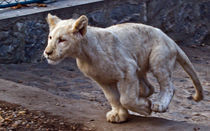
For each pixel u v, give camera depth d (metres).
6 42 7.81
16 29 7.89
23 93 5.44
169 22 10.38
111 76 4.45
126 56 4.54
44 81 6.95
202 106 6.49
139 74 5.00
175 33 10.53
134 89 4.52
